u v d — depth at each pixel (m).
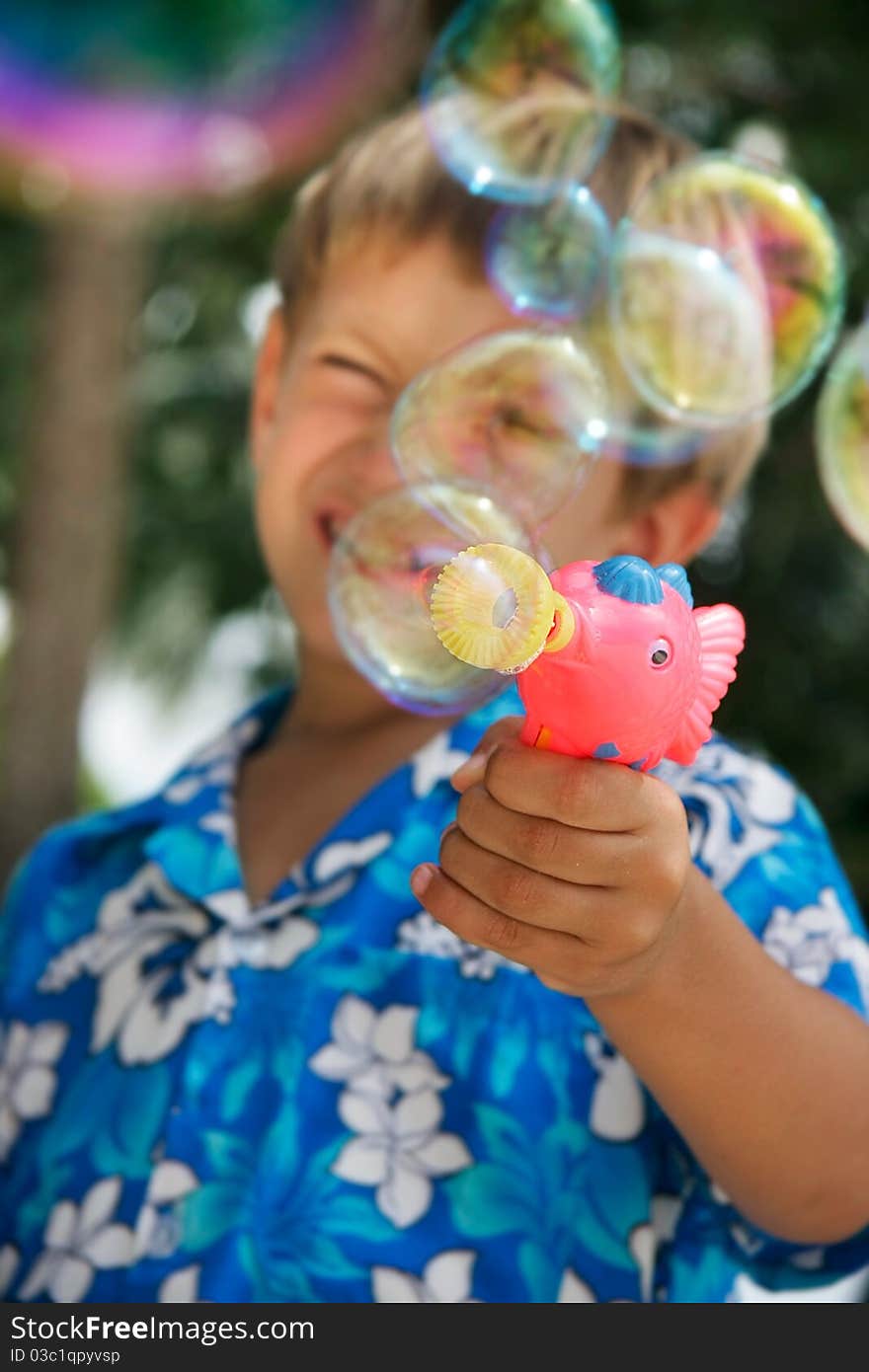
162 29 3.32
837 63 3.47
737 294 1.19
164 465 4.60
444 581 0.58
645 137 1.36
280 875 1.05
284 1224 0.88
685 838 0.65
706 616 0.70
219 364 4.55
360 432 1.14
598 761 0.64
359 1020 0.92
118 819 1.16
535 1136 0.89
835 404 1.36
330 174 1.30
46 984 1.10
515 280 1.16
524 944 0.67
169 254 4.11
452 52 1.43
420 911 0.95
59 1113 1.02
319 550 1.15
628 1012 0.74
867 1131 0.80
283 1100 0.91
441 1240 0.87
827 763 4.02
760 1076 0.75
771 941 0.89
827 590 4.03
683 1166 0.90
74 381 3.66
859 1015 0.85
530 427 1.03
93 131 3.43
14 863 3.69
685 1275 0.89
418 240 1.16
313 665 1.16
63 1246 0.96
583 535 1.16
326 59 3.40
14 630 3.74
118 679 5.71
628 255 1.20
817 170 3.46
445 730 1.06
